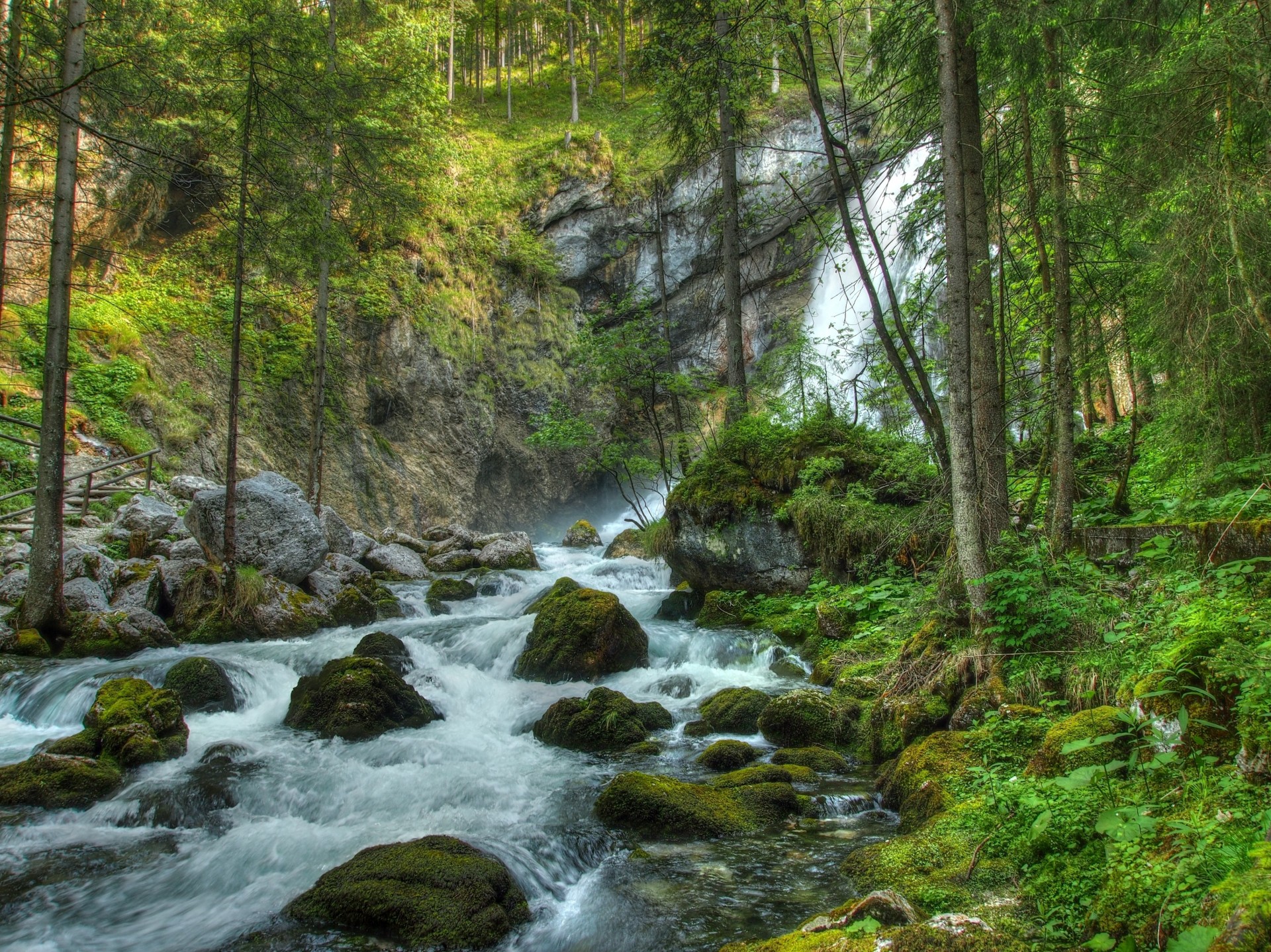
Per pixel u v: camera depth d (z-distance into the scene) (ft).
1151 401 33.96
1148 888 10.86
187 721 28.40
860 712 25.54
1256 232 21.52
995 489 25.57
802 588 38.91
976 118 27.76
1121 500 31.14
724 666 34.78
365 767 23.84
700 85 42.09
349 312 85.46
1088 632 21.18
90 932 14.87
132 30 43.83
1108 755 14.76
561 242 110.11
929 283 44.27
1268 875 8.87
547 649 34.45
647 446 69.56
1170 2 26.40
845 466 39.19
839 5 34.53
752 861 16.88
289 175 44.68
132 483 60.75
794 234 43.04
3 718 30.22
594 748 25.89
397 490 84.74
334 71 57.47
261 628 40.34
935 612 25.71
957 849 15.23
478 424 95.71
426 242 93.91
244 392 75.92
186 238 76.02
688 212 109.91
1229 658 13.10
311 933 14.65
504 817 20.04
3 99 36.94
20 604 37.70
